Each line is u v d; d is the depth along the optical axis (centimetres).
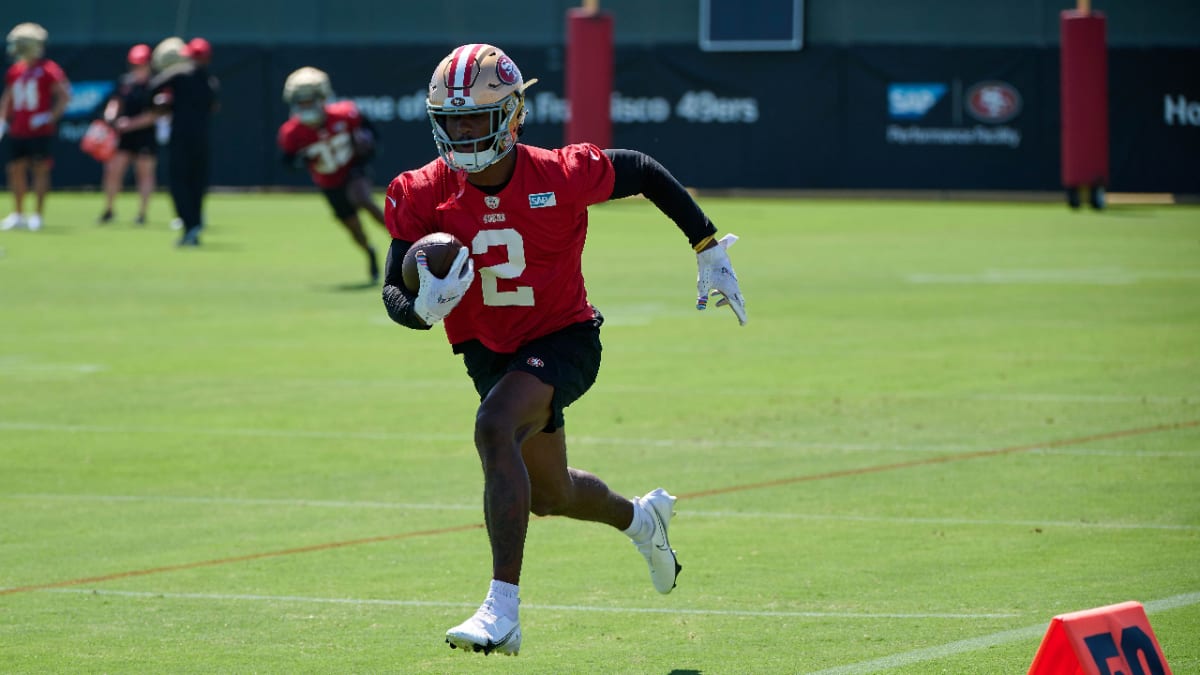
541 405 1947
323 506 2908
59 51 11600
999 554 2525
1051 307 5719
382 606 2273
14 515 2833
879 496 2950
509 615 1794
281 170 11694
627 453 3338
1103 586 2328
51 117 8888
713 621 2183
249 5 11538
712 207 10506
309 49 11431
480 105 1892
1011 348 4769
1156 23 10694
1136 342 4869
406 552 2580
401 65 11325
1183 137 10750
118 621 2197
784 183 11062
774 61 10975
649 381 4241
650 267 7156
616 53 11094
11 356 4684
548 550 2614
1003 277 6706
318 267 7100
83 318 5469
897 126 10944
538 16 11281
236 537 2677
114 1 11600
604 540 2686
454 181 1980
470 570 2470
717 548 2591
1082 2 10231
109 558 2539
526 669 1977
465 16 11331
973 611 2209
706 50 11019
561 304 2031
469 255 1981
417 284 1894
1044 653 1498
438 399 4009
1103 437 3459
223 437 3541
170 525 2761
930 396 3981
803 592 2325
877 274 6838
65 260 7312
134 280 6569
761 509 2858
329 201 6438
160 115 7912
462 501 2950
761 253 7756
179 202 7962
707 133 11100
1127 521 2738
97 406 3906
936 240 8381
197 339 5012
